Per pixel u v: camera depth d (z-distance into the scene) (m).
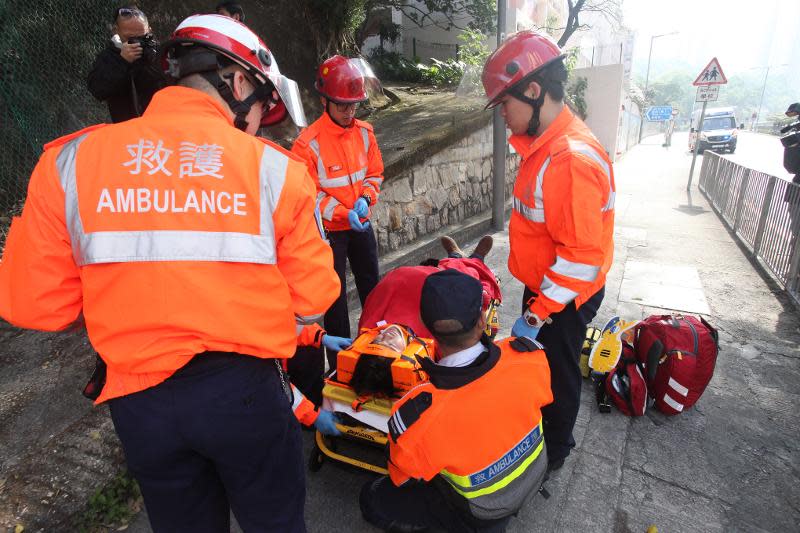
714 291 4.77
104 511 2.09
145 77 2.59
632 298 4.59
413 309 2.54
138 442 1.22
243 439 1.26
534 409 1.66
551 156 1.87
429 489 1.79
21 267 1.15
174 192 1.14
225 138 1.20
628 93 22.91
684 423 2.84
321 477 2.42
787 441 2.69
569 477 2.43
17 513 1.91
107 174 1.14
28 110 3.91
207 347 1.17
